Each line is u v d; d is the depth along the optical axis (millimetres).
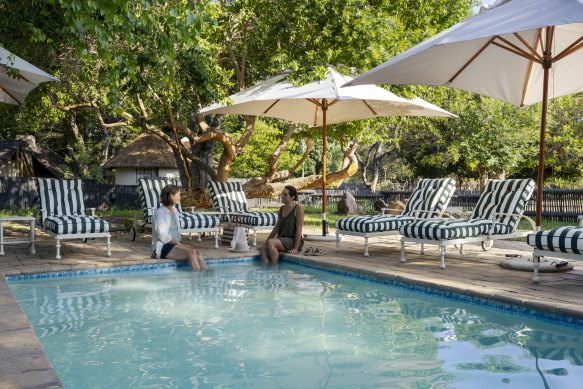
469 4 13469
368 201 21047
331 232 11156
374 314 4098
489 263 6336
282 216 7426
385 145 39156
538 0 4539
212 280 5734
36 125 17859
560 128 18250
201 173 14703
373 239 9703
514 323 3832
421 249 7359
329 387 2449
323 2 9117
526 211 16156
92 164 29297
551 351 3088
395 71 6125
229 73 9719
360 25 9148
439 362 2857
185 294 4902
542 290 4492
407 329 3621
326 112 10078
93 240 9258
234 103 8203
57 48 7363
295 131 13219
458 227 5961
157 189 9391
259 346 3172
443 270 5738
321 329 3605
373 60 9273
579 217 5098
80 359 2906
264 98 7855
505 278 5168
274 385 2475
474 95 18875
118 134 32938
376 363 2826
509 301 4172
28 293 4941
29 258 6738
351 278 5941
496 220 6812
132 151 29047
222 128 17266
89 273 6090
